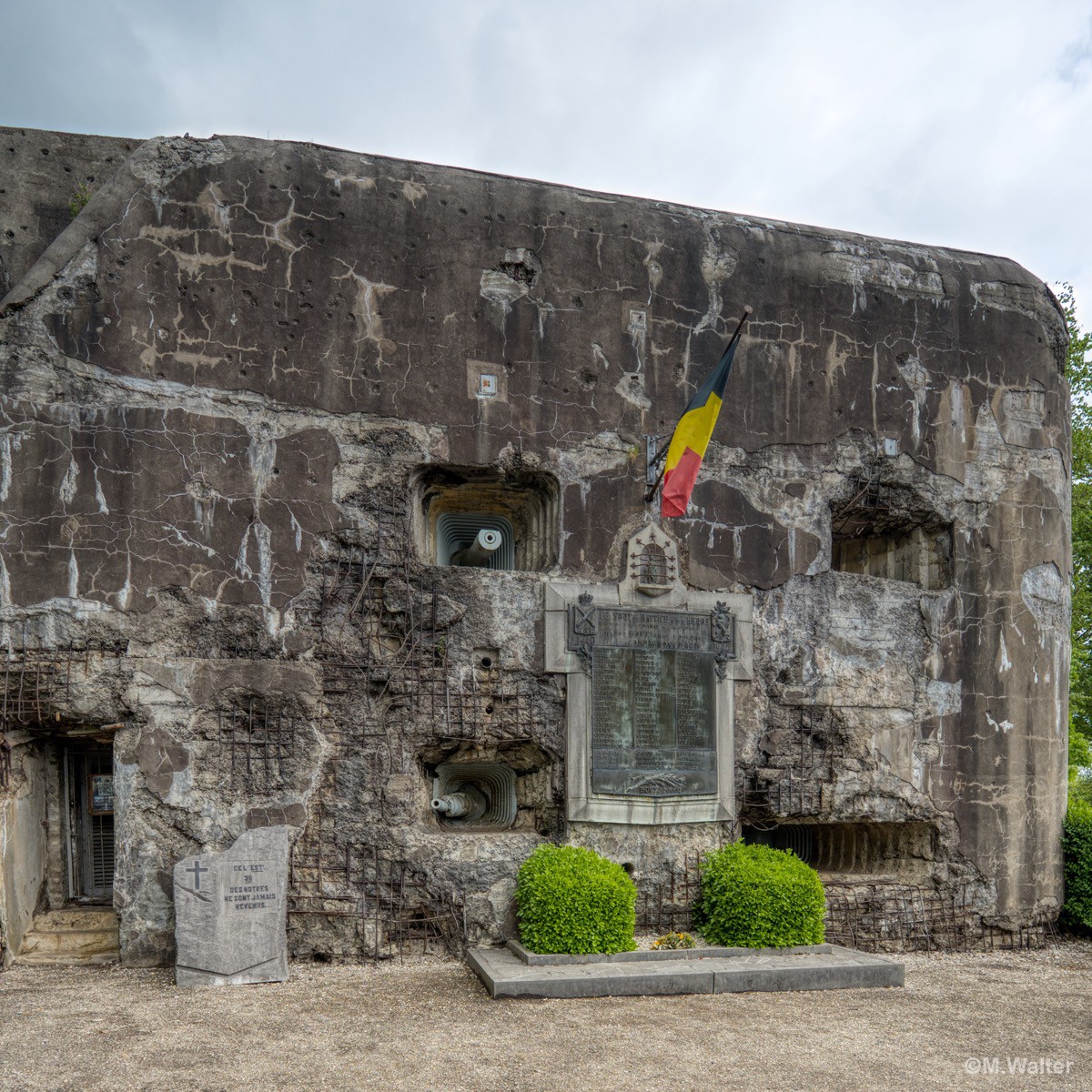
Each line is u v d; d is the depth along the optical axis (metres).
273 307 10.53
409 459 10.75
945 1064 7.55
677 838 11.09
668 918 10.85
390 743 10.35
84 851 10.74
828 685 11.84
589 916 9.64
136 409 10.02
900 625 12.29
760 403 12.03
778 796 11.40
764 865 10.58
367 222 10.91
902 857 12.45
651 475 11.41
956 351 12.96
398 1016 8.21
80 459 9.84
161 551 9.94
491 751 10.95
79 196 11.62
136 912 9.51
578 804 10.66
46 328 9.91
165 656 9.84
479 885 10.28
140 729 9.68
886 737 11.98
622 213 11.85
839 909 11.52
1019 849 12.36
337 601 10.41
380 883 10.07
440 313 11.02
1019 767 12.54
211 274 10.38
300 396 10.51
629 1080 6.92
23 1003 8.35
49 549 9.68
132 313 10.12
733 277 12.13
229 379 10.31
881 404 12.53
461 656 10.66
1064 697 13.07
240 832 9.73
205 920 9.12
